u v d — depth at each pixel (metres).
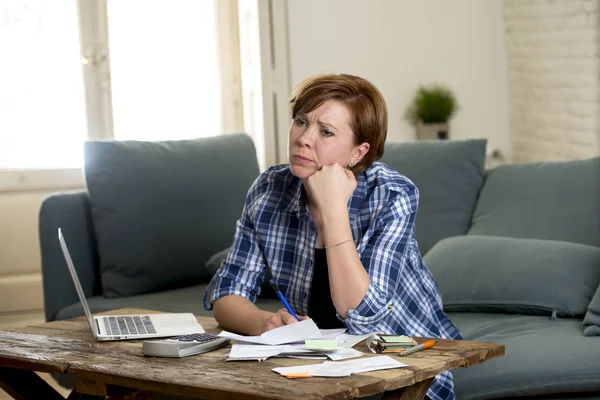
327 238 2.16
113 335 2.21
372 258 2.22
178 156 3.88
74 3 4.93
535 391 2.52
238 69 5.38
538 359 2.56
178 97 5.23
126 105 5.11
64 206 3.68
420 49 5.65
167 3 5.16
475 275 3.21
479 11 5.78
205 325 2.41
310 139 2.21
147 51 5.14
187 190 3.83
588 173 3.39
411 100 5.65
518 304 3.08
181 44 5.22
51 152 4.95
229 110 5.38
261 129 5.29
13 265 4.80
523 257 3.18
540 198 3.45
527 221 3.43
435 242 3.60
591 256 3.09
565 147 5.34
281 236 2.38
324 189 2.20
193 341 2.02
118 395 1.94
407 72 5.63
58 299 3.61
